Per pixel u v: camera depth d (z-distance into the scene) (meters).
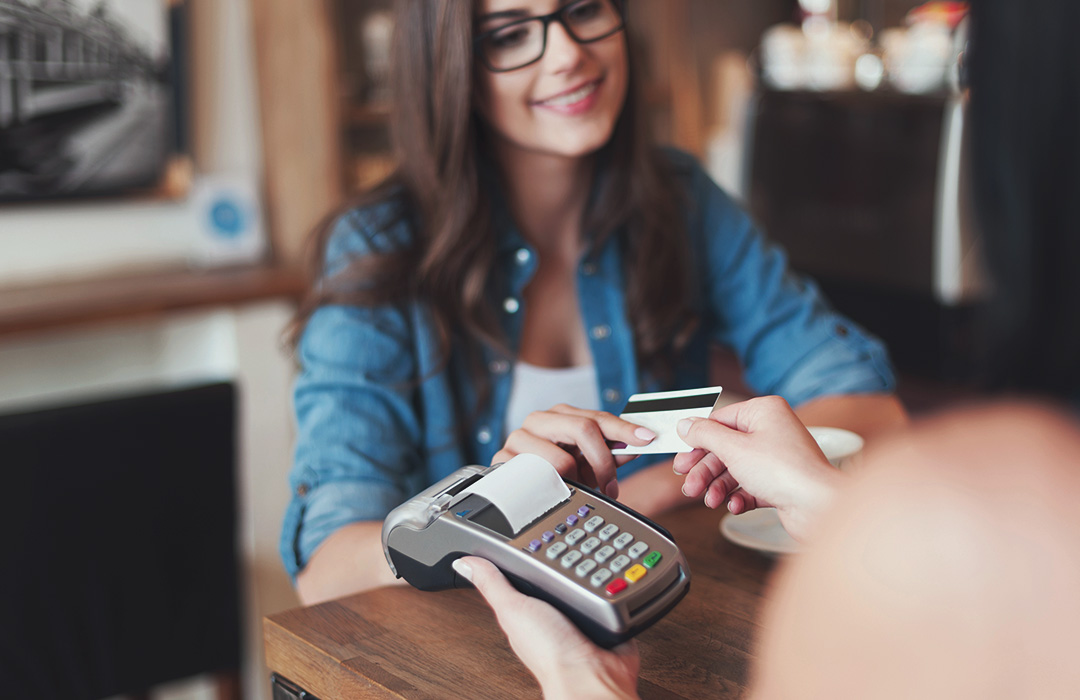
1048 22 0.30
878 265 2.45
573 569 0.58
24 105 2.07
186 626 1.43
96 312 1.92
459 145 1.16
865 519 0.35
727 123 3.71
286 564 0.99
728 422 0.71
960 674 0.31
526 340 1.28
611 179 1.27
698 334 1.44
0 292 2.05
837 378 1.28
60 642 1.31
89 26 2.14
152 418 1.33
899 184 2.34
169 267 2.38
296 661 0.72
